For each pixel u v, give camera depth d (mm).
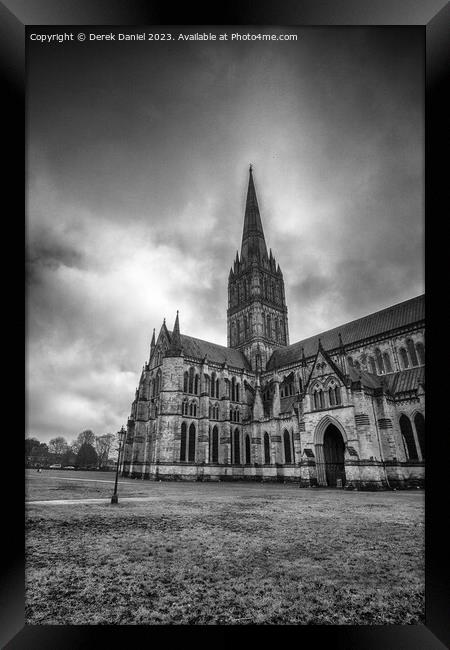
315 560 14031
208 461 74125
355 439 45000
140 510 25047
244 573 12781
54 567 13195
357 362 65812
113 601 10781
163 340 83438
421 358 57156
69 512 23562
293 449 66438
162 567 13250
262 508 26453
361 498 33406
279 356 91938
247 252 111375
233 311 109250
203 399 78000
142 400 82938
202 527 19328
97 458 111188
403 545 15891
